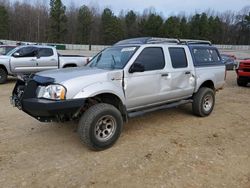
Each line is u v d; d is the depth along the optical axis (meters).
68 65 12.62
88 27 87.88
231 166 4.11
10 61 11.26
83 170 3.95
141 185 3.59
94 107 4.46
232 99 9.12
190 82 6.16
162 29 89.62
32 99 4.32
